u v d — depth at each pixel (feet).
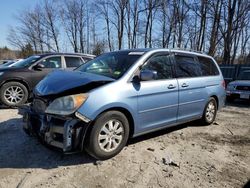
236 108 31.78
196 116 19.66
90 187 11.37
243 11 81.51
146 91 15.08
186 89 17.98
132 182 11.96
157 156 14.74
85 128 12.67
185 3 99.04
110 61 16.46
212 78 20.94
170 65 17.37
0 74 25.03
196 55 20.07
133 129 14.92
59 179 11.91
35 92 14.38
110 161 13.79
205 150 16.03
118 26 125.59
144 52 16.21
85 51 140.15
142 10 118.93
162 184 11.93
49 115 12.91
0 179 11.77
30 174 12.26
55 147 12.95
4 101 25.07
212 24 86.63
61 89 13.10
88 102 12.67
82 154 14.39
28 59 28.40
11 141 16.07
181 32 106.52
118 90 13.84
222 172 13.32
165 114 16.62
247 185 12.18
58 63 28.19
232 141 17.98
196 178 12.59
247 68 42.27
